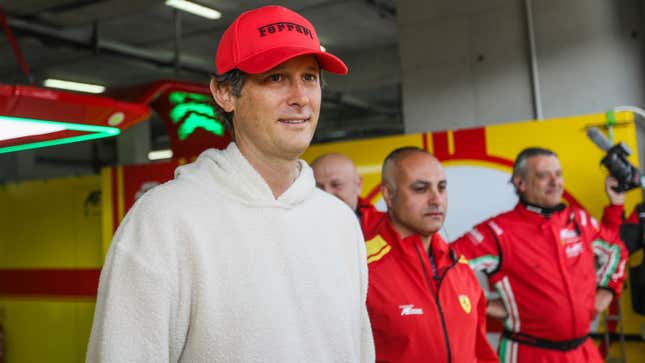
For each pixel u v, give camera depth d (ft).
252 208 2.92
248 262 2.81
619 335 9.29
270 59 2.87
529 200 8.02
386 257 5.52
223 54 3.05
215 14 22.49
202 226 2.76
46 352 17.28
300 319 2.93
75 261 16.98
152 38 26.66
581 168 9.45
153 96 10.89
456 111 14.75
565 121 9.62
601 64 12.96
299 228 3.06
